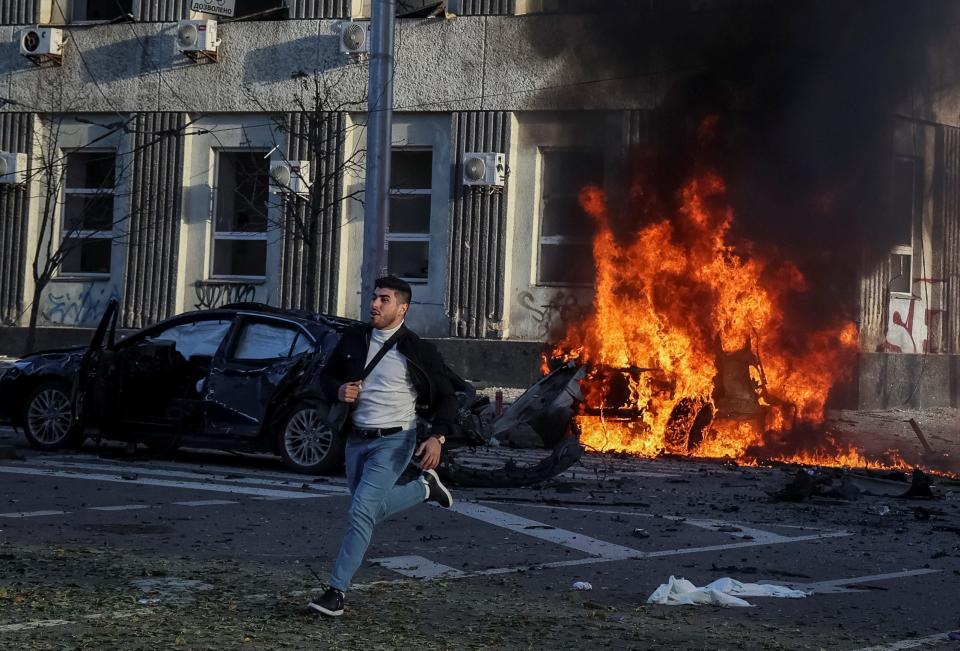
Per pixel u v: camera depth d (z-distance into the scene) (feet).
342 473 40.86
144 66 83.30
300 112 80.64
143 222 83.41
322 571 23.30
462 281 78.79
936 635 19.51
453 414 19.95
